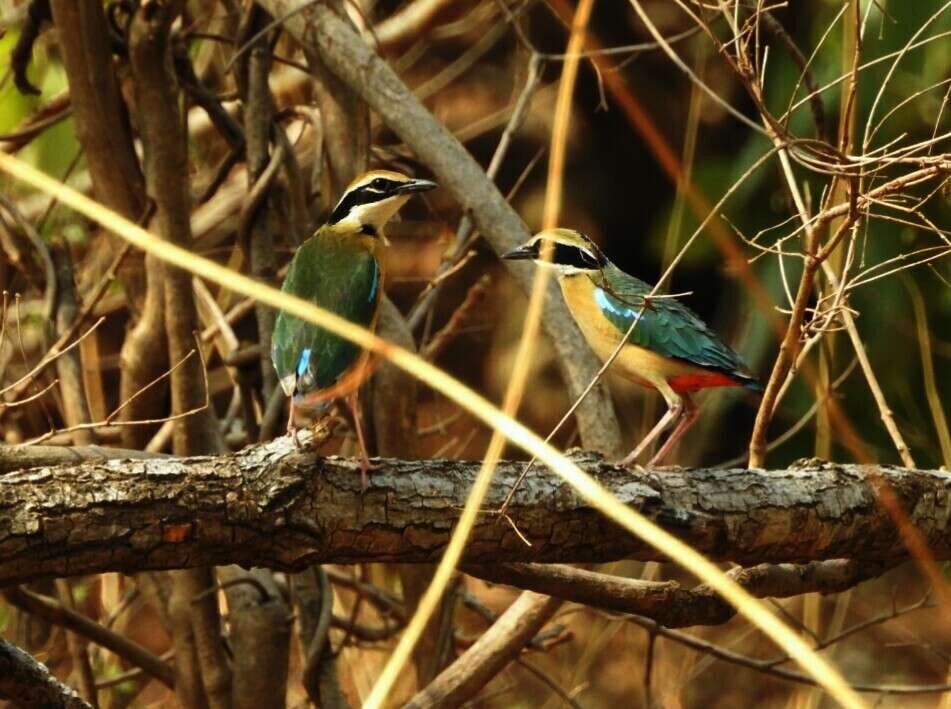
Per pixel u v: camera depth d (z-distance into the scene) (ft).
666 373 33.24
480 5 52.49
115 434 35.88
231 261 45.32
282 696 34.65
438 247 63.87
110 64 34.14
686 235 61.77
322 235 29.84
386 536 21.44
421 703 30.35
